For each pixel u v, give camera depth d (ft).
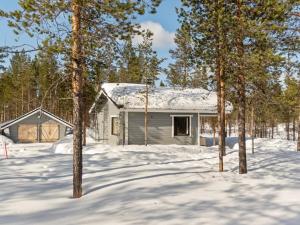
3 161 62.18
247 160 65.31
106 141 111.45
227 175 49.29
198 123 103.60
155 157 69.72
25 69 184.44
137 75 44.96
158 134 101.50
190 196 37.11
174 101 103.45
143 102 100.37
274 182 44.65
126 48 41.70
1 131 131.75
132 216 30.37
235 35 48.42
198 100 105.91
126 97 101.65
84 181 44.83
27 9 35.63
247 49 50.52
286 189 40.52
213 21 49.21
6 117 237.04
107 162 61.41
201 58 52.60
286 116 137.80
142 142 100.99
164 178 45.85
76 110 38.52
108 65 41.86
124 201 35.19
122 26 39.50
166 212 31.48
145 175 47.88
